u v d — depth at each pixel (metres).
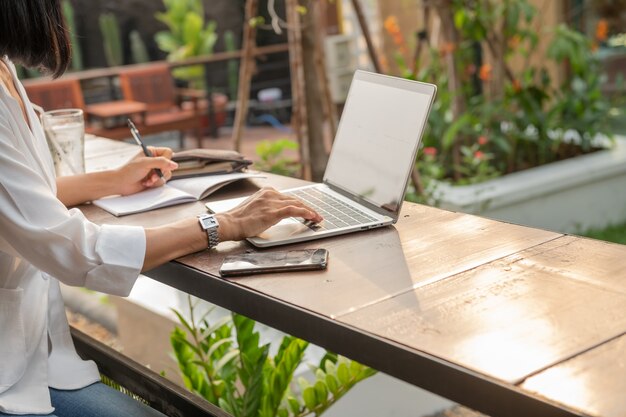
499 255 1.28
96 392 1.52
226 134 8.20
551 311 1.06
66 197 1.74
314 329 1.12
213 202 1.66
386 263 1.29
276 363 1.95
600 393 0.86
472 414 2.51
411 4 6.79
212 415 1.45
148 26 9.95
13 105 1.43
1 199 1.34
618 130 5.48
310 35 3.62
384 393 2.44
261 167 4.03
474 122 4.34
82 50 9.80
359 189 1.61
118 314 2.89
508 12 4.41
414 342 1.01
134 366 1.63
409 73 4.41
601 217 4.37
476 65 5.96
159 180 1.81
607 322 1.02
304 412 1.96
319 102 3.74
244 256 1.35
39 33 1.39
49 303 1.61
